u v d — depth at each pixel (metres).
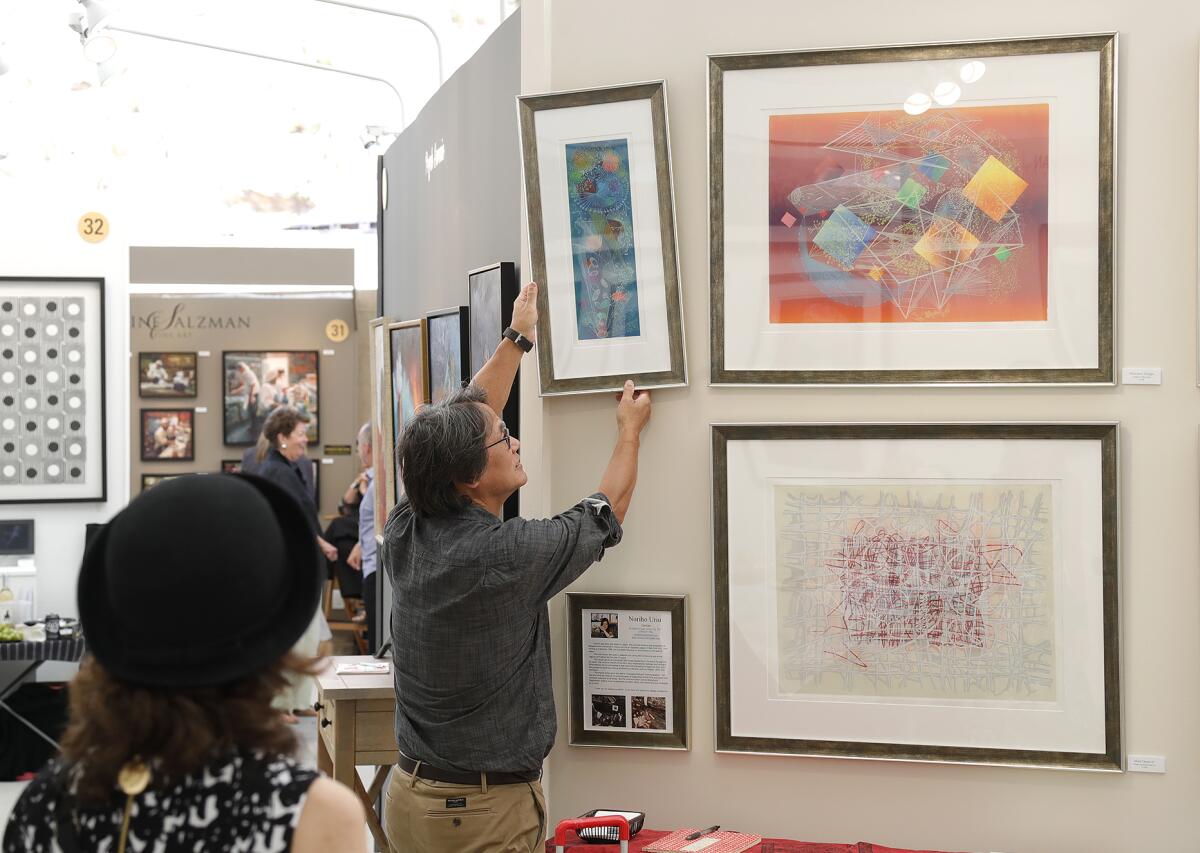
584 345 3.40
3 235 7.10
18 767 6.31
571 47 3.44
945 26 3.23
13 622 6.81
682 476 3.37
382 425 5.87
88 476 7.18
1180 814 3.16
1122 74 3.15
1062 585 3.17
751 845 3.15
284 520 1.50
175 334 11.22
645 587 3.40
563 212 3.41
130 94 10.74
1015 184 3.17
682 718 3.36
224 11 8.28
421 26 8.45
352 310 11.34
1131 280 3.16
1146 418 3.16
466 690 2.92
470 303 4.23
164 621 1.34
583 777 3.45
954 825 3.26
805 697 3.29
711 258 3.30
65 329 7.16
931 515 3.22
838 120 3.25
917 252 3.22
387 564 3.14
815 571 3.28
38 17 9.82
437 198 5.06
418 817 2.97
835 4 3.28
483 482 3.03
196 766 1.36
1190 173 3.14
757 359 3.29
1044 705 3.19
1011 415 3.21
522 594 2.87
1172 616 3.16
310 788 1.38
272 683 1.43
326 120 11.10
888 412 3.26
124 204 7.24
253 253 10.98
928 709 3.24
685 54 3.36
